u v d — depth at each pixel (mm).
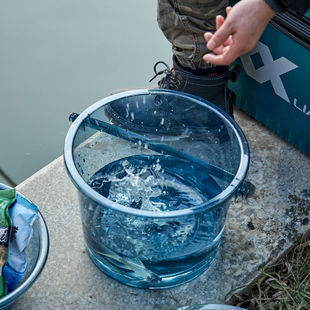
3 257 1065
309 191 1426
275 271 1281
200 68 1463
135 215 966
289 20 1353
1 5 2412
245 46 973
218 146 1234
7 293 1062
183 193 1290
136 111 1274
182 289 1197
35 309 1146
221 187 1244
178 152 1330
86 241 1193
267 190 1425
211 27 1393
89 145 1221
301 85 1405
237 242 1298
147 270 1126
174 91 1239
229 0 1521
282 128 1555
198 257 1136
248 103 1639
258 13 928
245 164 1083
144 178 1317
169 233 1139
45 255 1084
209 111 1208
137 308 1158
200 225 1125
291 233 1321
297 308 1164
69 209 1362
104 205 982
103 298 1175
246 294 1229
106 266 1181
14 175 1725
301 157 1524
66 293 1180
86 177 1256
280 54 1414
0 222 1089
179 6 1360
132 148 1333
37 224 1156
